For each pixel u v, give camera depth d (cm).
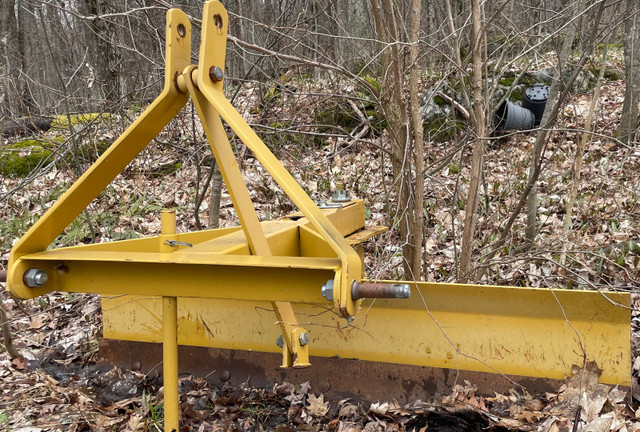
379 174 794
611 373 289
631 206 621
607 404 282
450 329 312
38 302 533
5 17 989
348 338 329
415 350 318
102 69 729
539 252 412
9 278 224
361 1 738
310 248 340
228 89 802
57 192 805
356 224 411
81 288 236
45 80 1217
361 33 738
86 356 410
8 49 909
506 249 516
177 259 212
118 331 379
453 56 478
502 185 710
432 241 580
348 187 767
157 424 313
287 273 207
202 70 226
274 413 322
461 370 312
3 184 871
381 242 555
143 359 374
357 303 197
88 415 330
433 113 874
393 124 407
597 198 637
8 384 376
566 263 496
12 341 426
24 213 746
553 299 293
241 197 260
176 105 236
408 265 402
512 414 290
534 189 520
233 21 552
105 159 229
